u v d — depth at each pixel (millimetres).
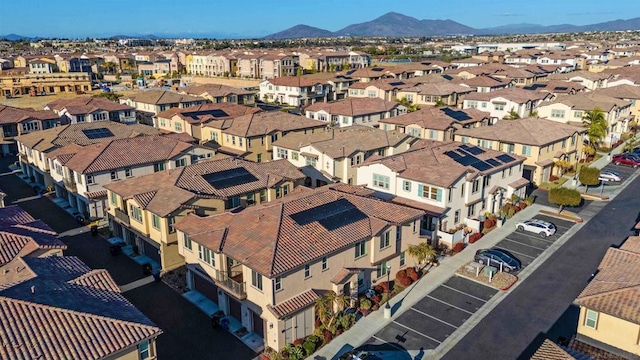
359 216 35281
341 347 29781
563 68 154750
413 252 37438
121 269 40156
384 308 33344
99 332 22250
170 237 38719
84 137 63156
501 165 49438
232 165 47906
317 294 30953
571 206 53250
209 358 29000
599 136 70125
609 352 25500
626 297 25422
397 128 78875
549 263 40281
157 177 44469
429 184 43594
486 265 39531
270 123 71812
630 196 56344
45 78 141750
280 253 29656
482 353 29094
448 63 167125
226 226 33812
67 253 43094
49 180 59656
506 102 89938
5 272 28297
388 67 158625
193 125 77188
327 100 132750
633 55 183250
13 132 78250
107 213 47094
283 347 29359
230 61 183125
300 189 42875
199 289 36281
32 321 21938
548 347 23562
